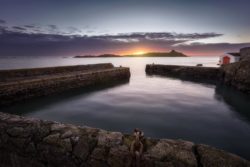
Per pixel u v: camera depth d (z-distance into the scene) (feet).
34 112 43.37
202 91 70.28
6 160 15.62
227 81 81.66
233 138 30.71
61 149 13.42
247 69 67.31
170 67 129.80
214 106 49.65
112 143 12.91
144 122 37.76
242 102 53.93
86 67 96.68
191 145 12.66
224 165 10.64
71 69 86.07
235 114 43.04
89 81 78.33
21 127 15.29
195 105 50.57
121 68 105.91
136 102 53.36
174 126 35.65
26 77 60.34
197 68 111.45
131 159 11.73
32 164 14.60
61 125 15.69
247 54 114.93
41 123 15.97
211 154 11.48
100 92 67.46
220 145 28.43
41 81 55.88
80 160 13.00
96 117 40.68
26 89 51.13
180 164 10.98
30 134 14.61
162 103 52.42
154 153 11.78
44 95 56.90
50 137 14.01
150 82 93.81
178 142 13.07
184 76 118.21
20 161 15.02
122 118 39.93
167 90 72.23
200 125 36.17
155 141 13.12
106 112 44.06
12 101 47.55
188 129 34.35
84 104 50.88
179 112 44.24
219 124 36.81
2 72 56.18
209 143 29.12
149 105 50.24
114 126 35.60
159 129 34.14
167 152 11.78
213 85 84.28
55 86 61.05
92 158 12.69
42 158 14.14
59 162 13.62
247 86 64.75
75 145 13.26
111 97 59.62
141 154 11.60
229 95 63.05
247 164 10.71
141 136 12.78
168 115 41.93
